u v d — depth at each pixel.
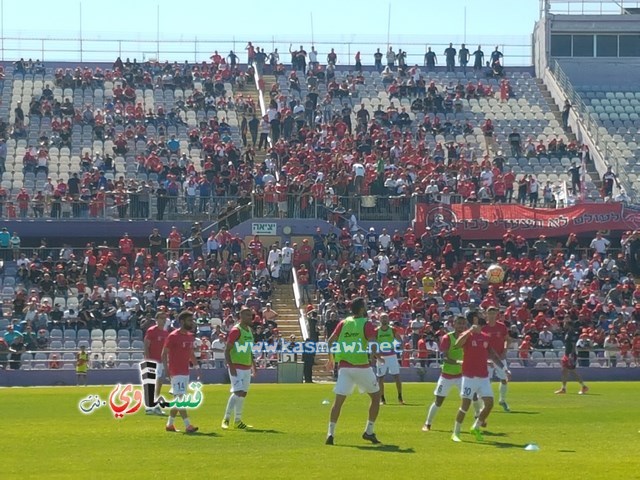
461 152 76.62
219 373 53.59
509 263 63.84
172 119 78.56
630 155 78.06
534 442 24.02
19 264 61.62
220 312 58.69
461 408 24.36
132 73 84.06
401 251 65.44
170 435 25.56
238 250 63.88
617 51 89.81
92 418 30.69
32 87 82.25
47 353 53.97
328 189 68.31
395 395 41.56
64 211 65.81
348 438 24.67
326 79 85.88
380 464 20.16
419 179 70.69
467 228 67.62
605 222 68.38
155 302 58.84
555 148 78.62
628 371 57.06
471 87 85.56
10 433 26.27
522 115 83.62
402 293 62.03
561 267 64.38
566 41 89.50
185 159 71.88
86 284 61.09
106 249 62.59
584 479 18.33
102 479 18.56
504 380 33.38
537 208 68.56
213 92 83.19
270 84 85.38
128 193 66.38
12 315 57.56
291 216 66.94
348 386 23.31
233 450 22.47
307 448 22.75
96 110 79.69
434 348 55.72
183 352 26.17
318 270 62.75
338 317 56.97
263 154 76.06
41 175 71.62
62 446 23.42
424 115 82.12
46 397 40.88
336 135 76.12
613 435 25.66
